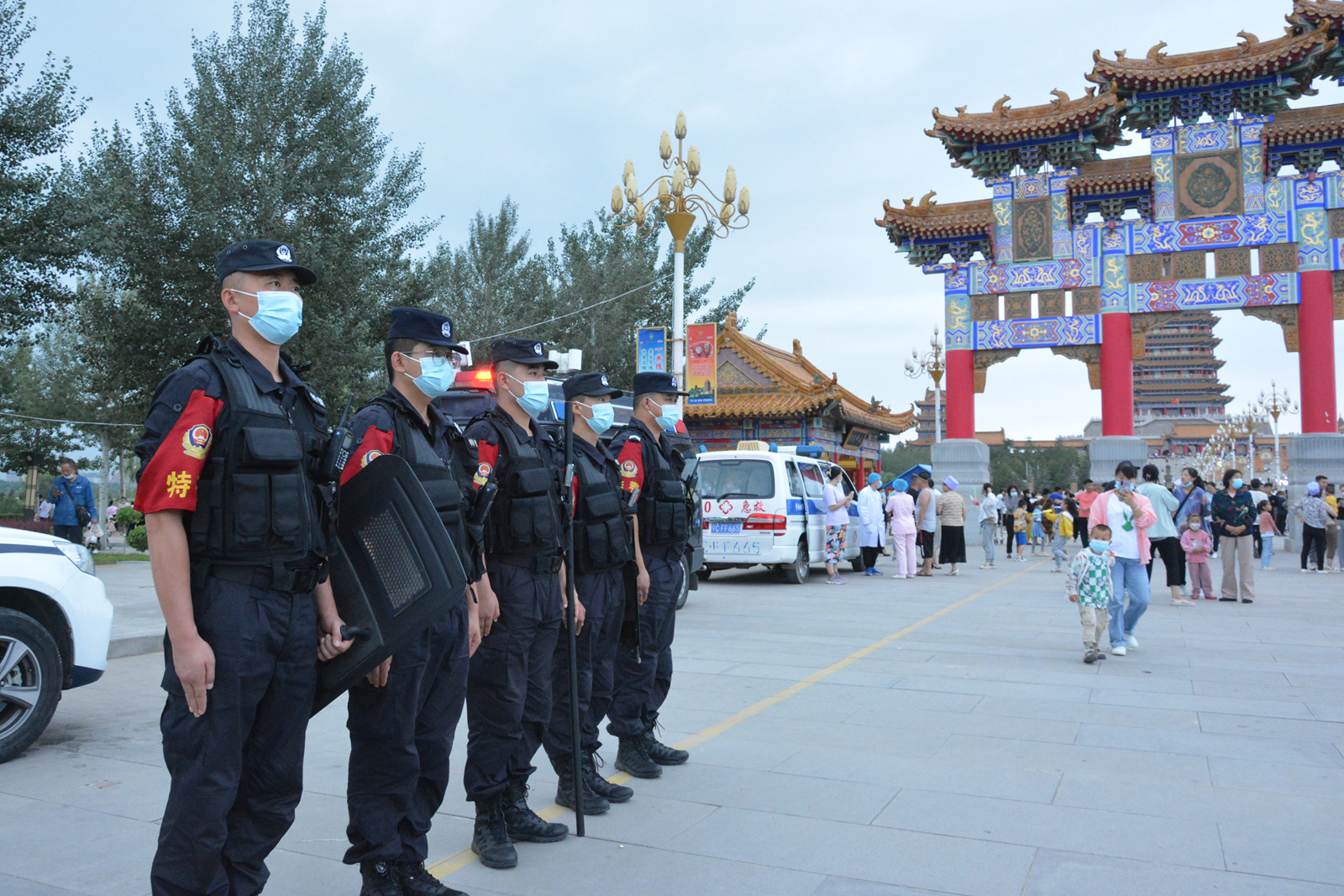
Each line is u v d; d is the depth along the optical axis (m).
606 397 4.81
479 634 3.74
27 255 14.98
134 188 14.66
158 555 2.58
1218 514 13.34
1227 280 23.05
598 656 4.80
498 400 4.31
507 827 4.10
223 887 2.74
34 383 30.62
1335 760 5.37
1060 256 24.45
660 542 5.18
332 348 15.96
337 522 3.21
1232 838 4.15
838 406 27.34
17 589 5.57
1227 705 6.71
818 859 3.92
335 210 16.45
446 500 3.53
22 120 14.73
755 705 6.74
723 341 28.77
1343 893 3.57
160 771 5.20
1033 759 5.39
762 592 14.49
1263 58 22.03
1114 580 8.87
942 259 26.36
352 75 16.75
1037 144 24.72
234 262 2.88
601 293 28.98
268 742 2.85
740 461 15.24
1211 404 82.19
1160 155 23.59
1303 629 10.52
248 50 15.76
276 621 2.76
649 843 4.11
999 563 21.38
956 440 25.81
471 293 28.09
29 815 4.47
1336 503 18.91
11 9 14.93
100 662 5.91
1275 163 22.91
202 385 2.67
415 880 3.44
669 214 15.15
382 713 3.30
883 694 7.13
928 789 4.84
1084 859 3.91
